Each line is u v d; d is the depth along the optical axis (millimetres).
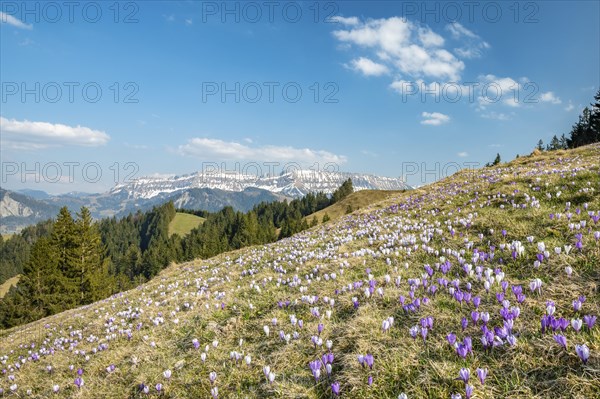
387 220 17578
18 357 14781
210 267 21297
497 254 8367
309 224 135000
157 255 143750
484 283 6797
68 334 15820
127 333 10734
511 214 11375
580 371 3943
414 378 4648
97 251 64750
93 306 22062
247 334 7918
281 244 21516
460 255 9055
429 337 5418
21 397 9281
